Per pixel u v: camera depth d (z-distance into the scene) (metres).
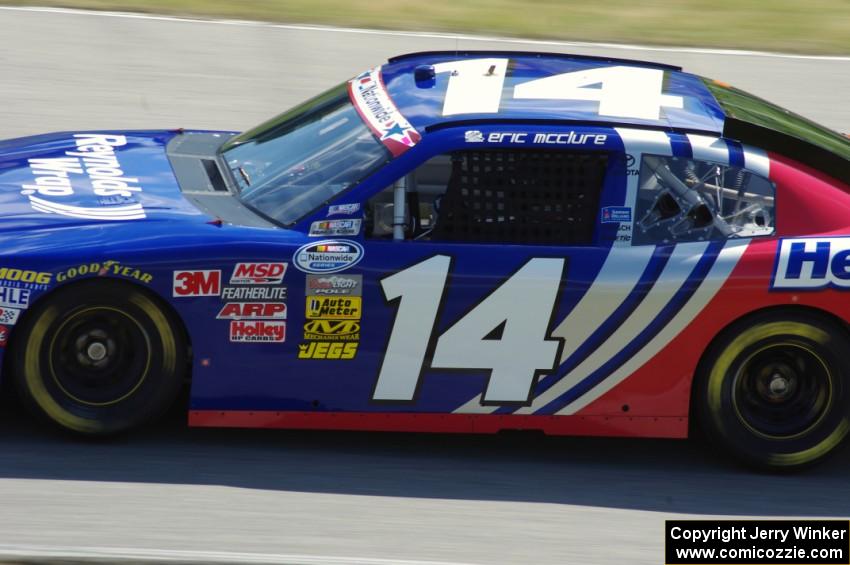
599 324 18.33
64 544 15.16
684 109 19.75
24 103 34.16
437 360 18.25
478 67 21.02
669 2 50.88
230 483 17.47
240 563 14.99
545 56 22.31
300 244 17.94
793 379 19.06
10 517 15.83
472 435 20.22
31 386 17.69
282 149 20.16
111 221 18.05
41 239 17.48
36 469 17.33
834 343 18.66
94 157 20.91
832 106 38.12
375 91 20.61
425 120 18.86
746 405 19.11
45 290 17.22
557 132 18.59
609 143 18.56
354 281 17.94
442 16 46.12
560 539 16.55
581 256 18.30
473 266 18.11
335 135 19.70
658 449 20.22
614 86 20.38
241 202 19.05
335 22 44.41
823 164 19.17
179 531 15.82
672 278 18.33
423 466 18.72
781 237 18.69
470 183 18.38
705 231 18.67
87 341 17.77
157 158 21.09
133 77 37.19
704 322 18.47
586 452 19.91
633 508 17.81
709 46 44.16
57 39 40.16
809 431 19.11
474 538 16.36
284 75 38.31
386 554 15.62
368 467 18.48
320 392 18.27
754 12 49.91
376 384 18.30
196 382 17.97
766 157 19.00
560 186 18.47
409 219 18.31
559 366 18.44
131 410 18.09
